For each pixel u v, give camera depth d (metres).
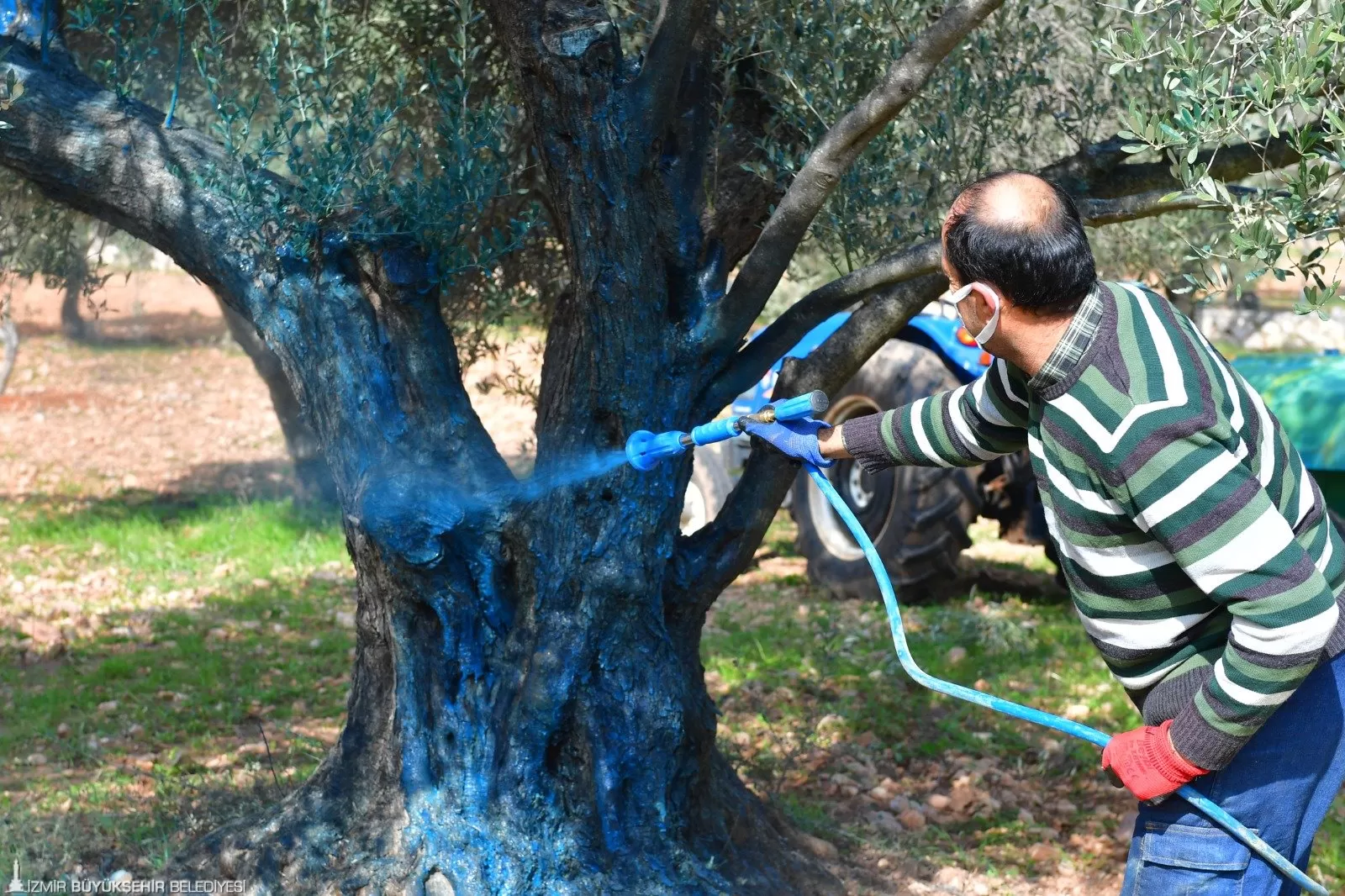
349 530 3.59
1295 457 2.47
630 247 3.39
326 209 3.43
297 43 4.20
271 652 6.76
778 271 3.43
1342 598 2.47
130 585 8.07
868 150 3.84
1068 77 4.66
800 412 2.94
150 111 3.78
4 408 14.86
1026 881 4.26
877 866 4.28
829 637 6.77
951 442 2.83
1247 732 2.30
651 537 3.52
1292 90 2.63
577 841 3.48
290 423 9.69
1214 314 14.52
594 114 3.30
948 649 6.80
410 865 3.48
